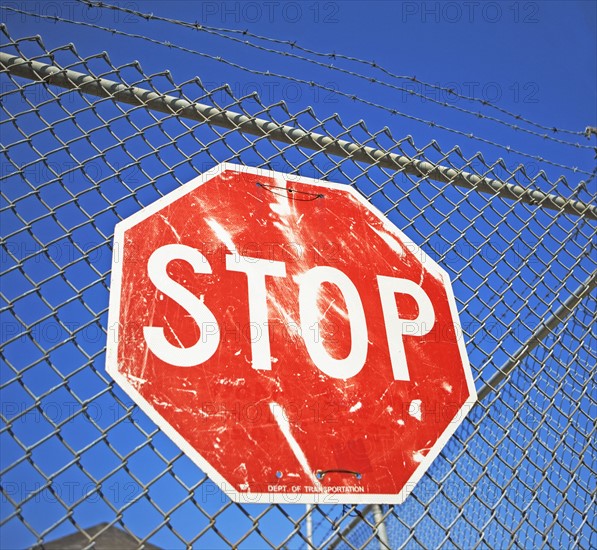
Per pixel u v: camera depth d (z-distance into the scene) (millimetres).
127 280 1825
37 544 1444
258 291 1971
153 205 1974
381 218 2324
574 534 2178
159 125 2137
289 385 1868
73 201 1876
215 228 2021
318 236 2172
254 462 1733
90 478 1558
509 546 2029
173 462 1662
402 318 2154
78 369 1664
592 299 2670
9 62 2010
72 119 2000
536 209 2744
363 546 1799
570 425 2377
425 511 1935
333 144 2457
